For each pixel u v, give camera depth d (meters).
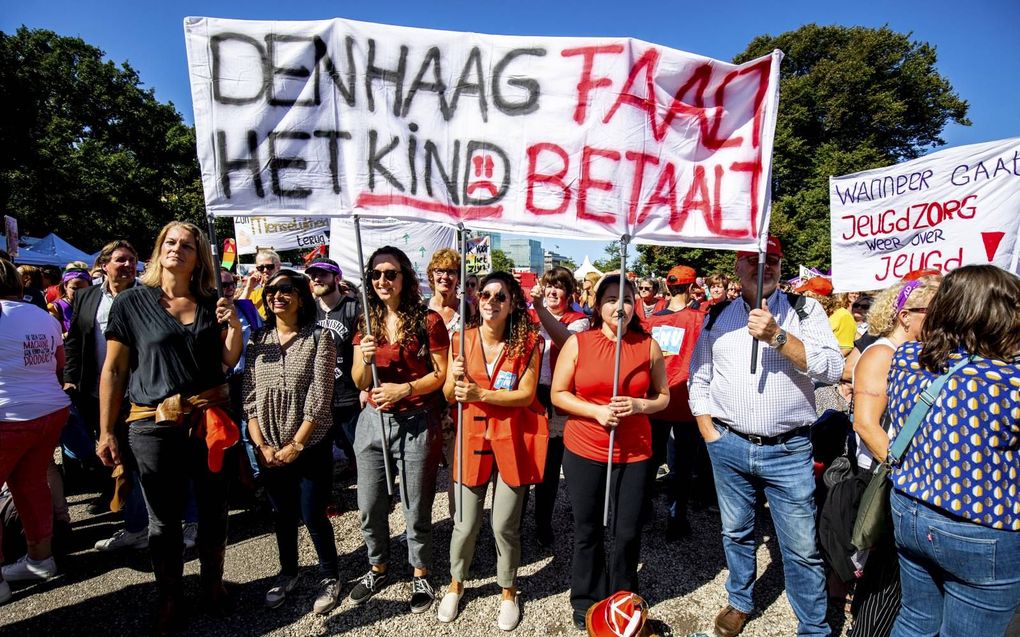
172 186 27.50
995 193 3.63
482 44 2.42
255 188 2.36
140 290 2.45
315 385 2.63
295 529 2.77
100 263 3.51
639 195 2.45
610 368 2.46
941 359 1.71
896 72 30.11
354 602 2.74
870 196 4.14
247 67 2.32
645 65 2.39
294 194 2.38
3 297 2.72
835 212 4.31
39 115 19.75
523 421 2.58
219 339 2.54
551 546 3.39
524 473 2.52
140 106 27.09
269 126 2.34
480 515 2.63
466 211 2.46
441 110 2.43
